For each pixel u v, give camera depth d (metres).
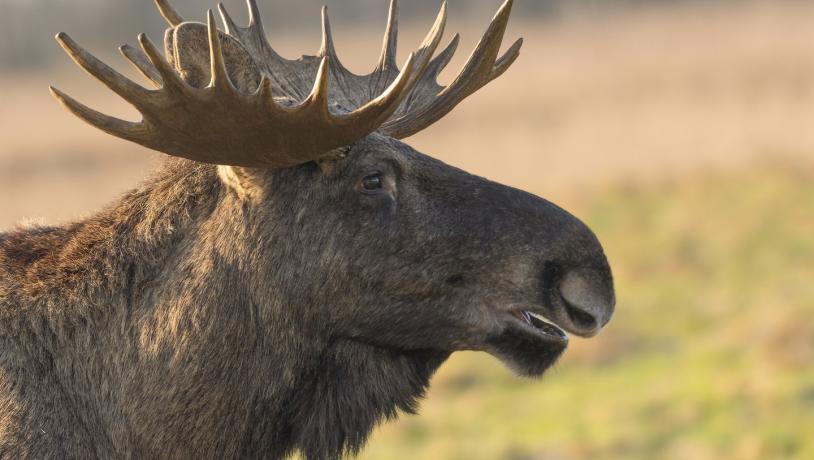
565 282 10.95
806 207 47.62
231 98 10.04
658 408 25.80
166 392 10.90
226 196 11.13
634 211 51.12
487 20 130.62
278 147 10.38
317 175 10.94
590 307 10.96
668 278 40.03
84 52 9.71
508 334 11.14
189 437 10.98
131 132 10.08
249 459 11.23
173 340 10.92
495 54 12.07
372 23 137.50
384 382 11.45
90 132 84.94
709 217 48.00
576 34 113.38
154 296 11.04
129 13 138.88
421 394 11.70
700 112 68.69
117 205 11.60
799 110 65.75
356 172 10.95
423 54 11.83
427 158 11.33
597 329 11.05
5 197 64.06
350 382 11.31
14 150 78.94
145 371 10.94
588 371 30.17
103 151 78.25
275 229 10.96
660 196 52.97
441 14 11.91
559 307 10.96
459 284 11.05
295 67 12.62
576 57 98.06
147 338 10.95
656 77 82.19
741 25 100.62
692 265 41.50
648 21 114.12
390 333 11.19
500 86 88.69
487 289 11.03
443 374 30.73
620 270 41.53
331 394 11.28
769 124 63.25
